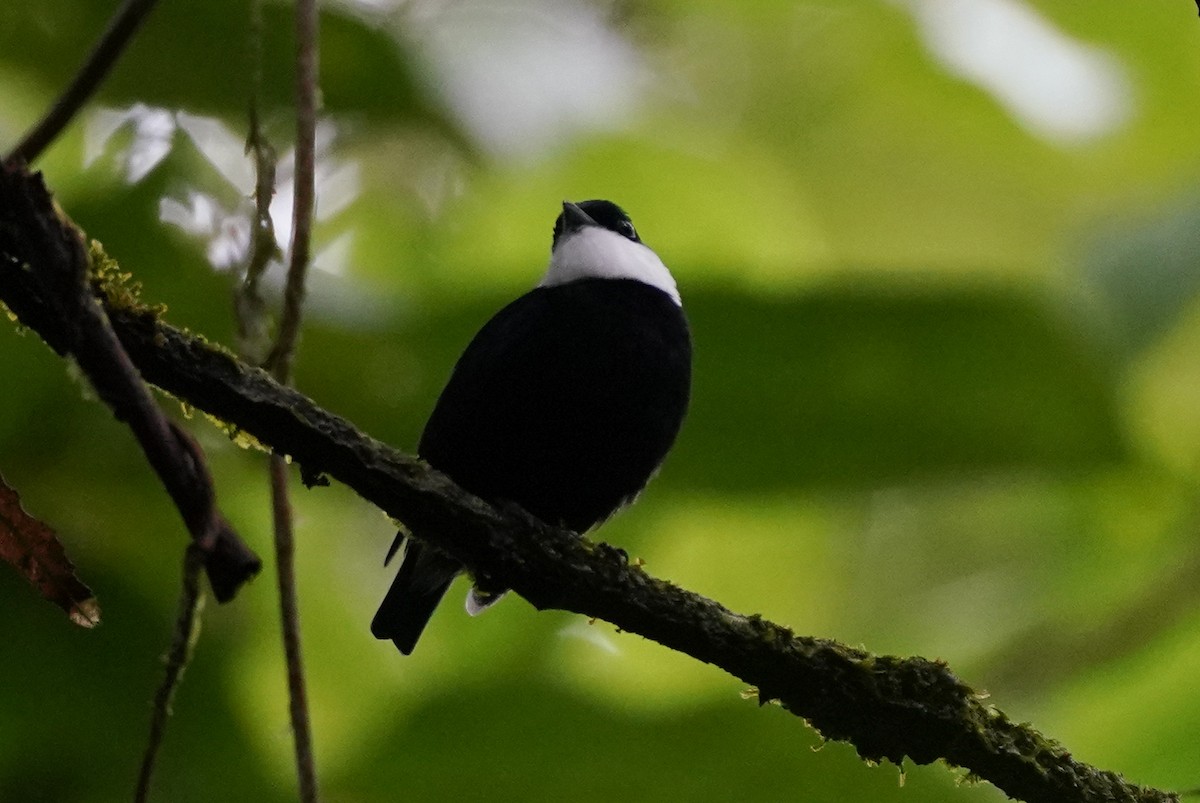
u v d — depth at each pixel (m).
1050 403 7.11
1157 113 11.30
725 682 9.89
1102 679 7.91
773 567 10.74
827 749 6.36
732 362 7.33
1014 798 6.62
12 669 6.71
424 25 9.89
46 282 4.08
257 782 6.66
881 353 7.15
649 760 6.27
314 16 5.81
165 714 3.87
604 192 11.20
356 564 9.40
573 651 9.97
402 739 6.26
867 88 11.64
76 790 6.66
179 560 7.34
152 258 7.78
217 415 5.87
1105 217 8.62
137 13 5.19
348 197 10.58
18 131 9.70
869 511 10.62
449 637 9.44
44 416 7.20
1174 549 8.69
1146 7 10.95
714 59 11.58
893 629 10.73
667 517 10.02
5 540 4.56
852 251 12.05
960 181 11.77
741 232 11.55
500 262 10.91
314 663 9.06
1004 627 10.25
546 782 6.25
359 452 6.17
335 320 7.32
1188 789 7.36
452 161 10.43
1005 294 7.15
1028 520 10.09
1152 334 7.28
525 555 6.60
